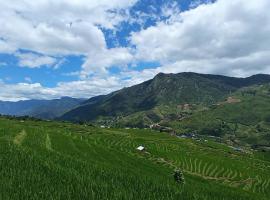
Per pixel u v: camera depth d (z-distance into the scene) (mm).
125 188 23547
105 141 193625
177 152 194875
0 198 18297
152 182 27312
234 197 30203
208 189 31438
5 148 41156
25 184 21828
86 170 31750
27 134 117500
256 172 179625
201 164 170625
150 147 198000
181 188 26453
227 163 188375
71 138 136500
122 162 101625
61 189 21359
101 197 20453
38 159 35000
